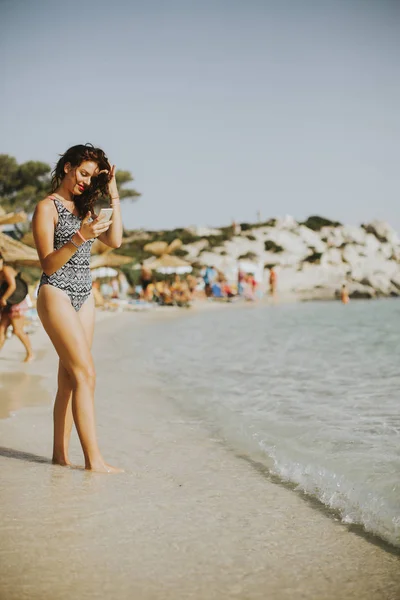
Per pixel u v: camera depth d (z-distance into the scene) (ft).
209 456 16.49
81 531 11.25
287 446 17.29
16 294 34.27
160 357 38.75
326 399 24.35
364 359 37.42
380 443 17.46
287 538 11.20
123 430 19.38
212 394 25.61
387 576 9.77
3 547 10.55
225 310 105.91
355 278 184.96
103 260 102.73
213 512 12.40
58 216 14.42
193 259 198.80
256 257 209.26
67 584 9.33
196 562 10.18
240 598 9.05
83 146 14.57
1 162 184.75
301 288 177.17
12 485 13.69
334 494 13.43
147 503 12.78
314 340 51.29
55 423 15.48
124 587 9.29
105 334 57.47
